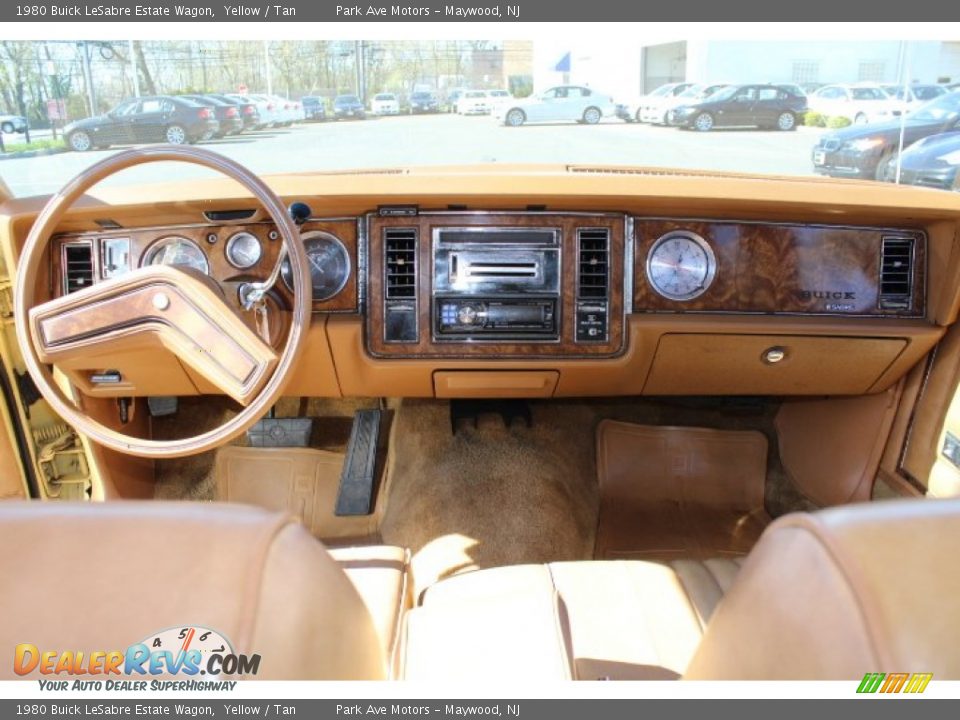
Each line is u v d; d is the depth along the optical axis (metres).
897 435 2.11
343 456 2.56
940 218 1.81
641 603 1.34
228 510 0.68
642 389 2.17
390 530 2.29
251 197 1.69
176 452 1.57
